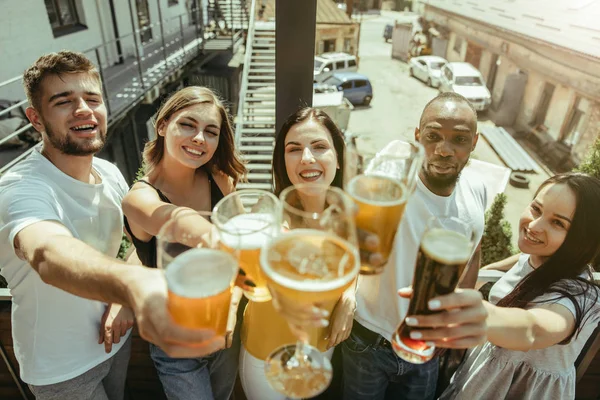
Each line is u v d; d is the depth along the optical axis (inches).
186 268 30.2
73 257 36.6
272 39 387.2
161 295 30.3
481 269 70.7
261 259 30.2
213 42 465.1
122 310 57.9
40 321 53.8
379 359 59.6
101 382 63.1
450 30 715.4
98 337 57.6
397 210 32.6
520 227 56.1
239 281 38.7
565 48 392.2
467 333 33.2
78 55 56.1
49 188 52.9
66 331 54.5
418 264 33.9
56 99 53.4
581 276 51.2
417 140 60.0
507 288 59.6
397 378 62.2
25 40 247.1
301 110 56.6
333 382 72.6
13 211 47.1
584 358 68.0
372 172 36.2
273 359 44.5
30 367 55.1
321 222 31.4
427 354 36.9
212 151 57.5
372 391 62.4
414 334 33.9
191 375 53.9
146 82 319.0
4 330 67.7
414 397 62.2
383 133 487.2
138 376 74.3
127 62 370.6
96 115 57.7
